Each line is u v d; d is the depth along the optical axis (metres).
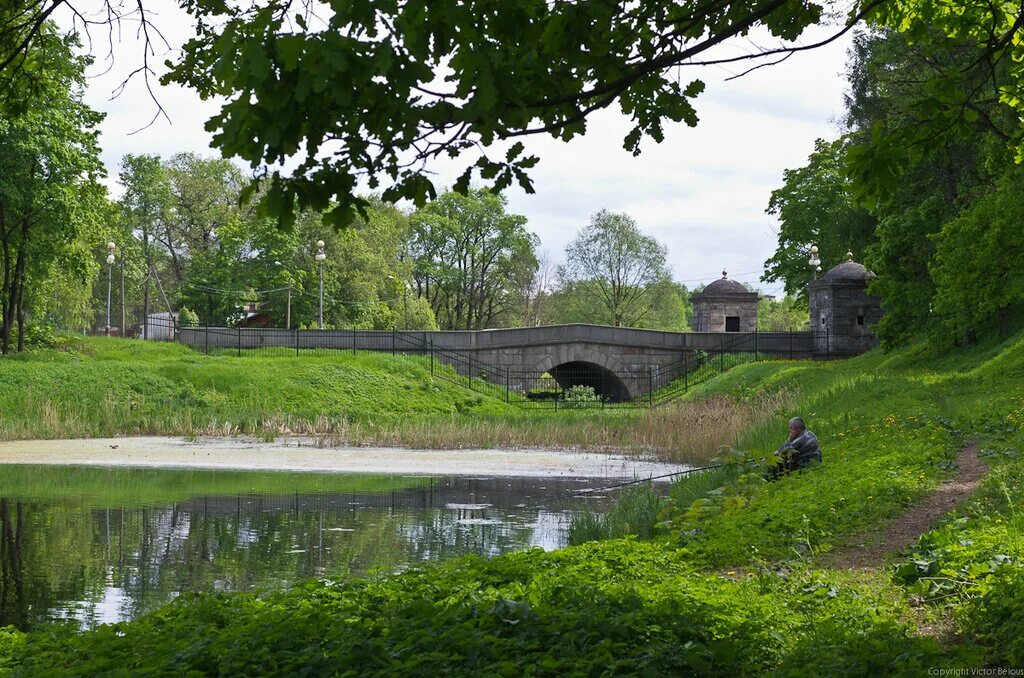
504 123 5.81
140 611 12.41
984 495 12.56
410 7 5.01
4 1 7.97
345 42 4.82
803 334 59.91
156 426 40.19
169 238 86.81
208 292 77.25
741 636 6.93
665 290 93.81
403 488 24.38
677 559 10.81
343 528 18.42
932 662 6.14
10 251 50.31
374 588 9.30
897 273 45.47
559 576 9.27
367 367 51.97
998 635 6.80
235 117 5.07
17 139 46.47
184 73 7.63
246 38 5.08
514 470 28.50
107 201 56.59
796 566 10.11
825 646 6.58
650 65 6.43
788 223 66.94
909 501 13.32
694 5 7.19
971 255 31.06
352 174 5.75
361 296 80.19
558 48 6.01
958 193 43.31
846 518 12.35
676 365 60.62
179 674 6.73
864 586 8.92
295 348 57.78
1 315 53.03
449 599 8.55
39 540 17.09
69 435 38.22
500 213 92.75
